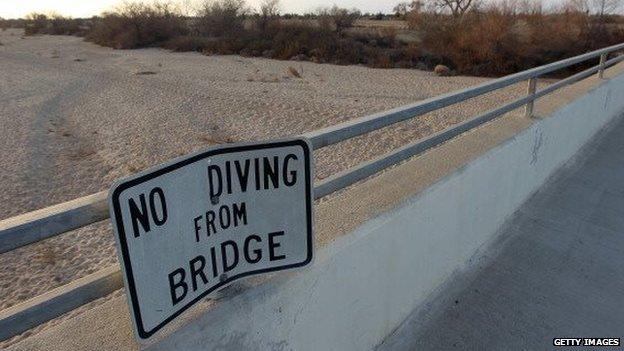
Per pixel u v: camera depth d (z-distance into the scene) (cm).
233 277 170
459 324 299
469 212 344
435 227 301
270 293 186
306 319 207
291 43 4128
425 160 339
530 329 301
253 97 2114
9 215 923
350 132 219
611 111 775
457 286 332
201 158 150
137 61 3762
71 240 766
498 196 392
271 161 166
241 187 163
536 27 3372
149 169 134
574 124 577
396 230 259
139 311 138
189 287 153
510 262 367
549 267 368
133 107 1966
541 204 462
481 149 366
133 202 132
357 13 5006
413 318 296
